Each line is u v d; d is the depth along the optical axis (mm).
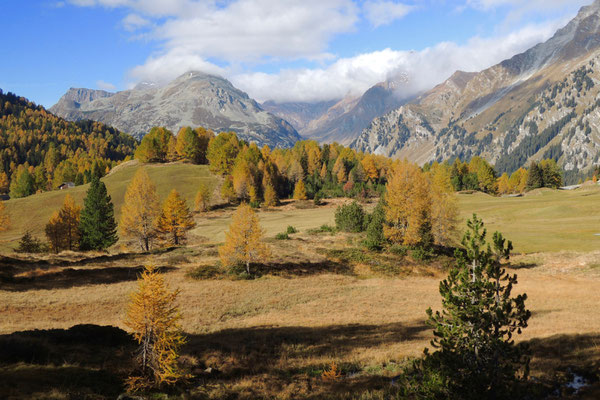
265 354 21484
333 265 49938
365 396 14773
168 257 51375
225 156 129125
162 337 15727
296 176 146625
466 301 11641
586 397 11688
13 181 163875
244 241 44625
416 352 20562
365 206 114000
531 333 22062
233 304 34312
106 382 15633
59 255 52281
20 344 17984
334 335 25109
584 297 33156
